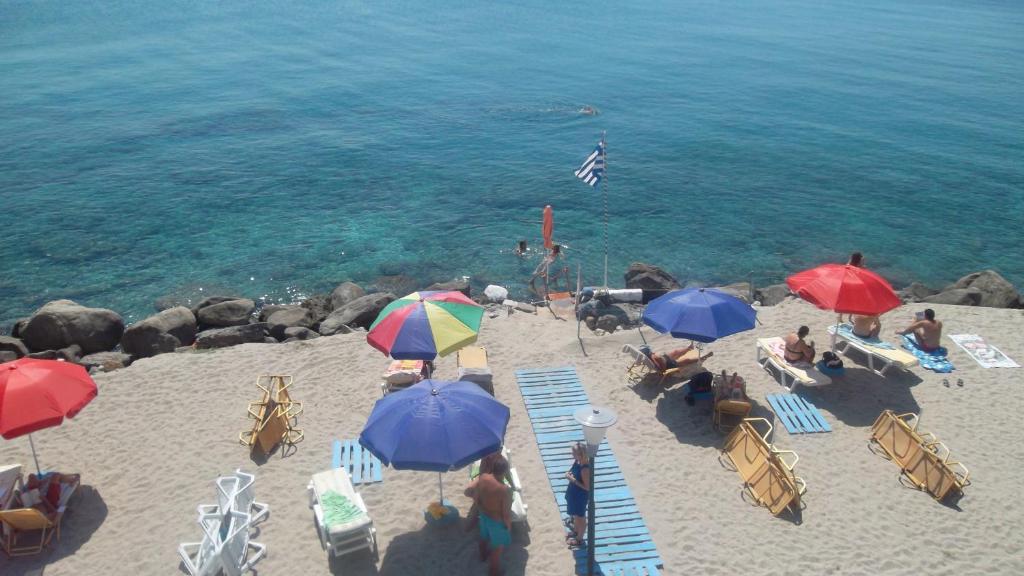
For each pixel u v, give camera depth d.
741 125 50.53
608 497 12.90
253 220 32.09
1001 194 37.25
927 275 28.52
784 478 12.61
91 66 66.06
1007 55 84.44
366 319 21.97
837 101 58.53
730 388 15.14
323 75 64.94
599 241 30.48
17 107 50.72
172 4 114.19
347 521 11.22
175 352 20.05
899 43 92.31
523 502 12.79
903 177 39.75
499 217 32.81
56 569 11.38
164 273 27.20
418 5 121.94
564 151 43.31
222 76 63.28
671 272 27.95
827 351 16.94
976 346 18.06
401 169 39.28
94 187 35.69
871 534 12.09
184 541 11.90
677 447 14.42
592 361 17.62
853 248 30.61
